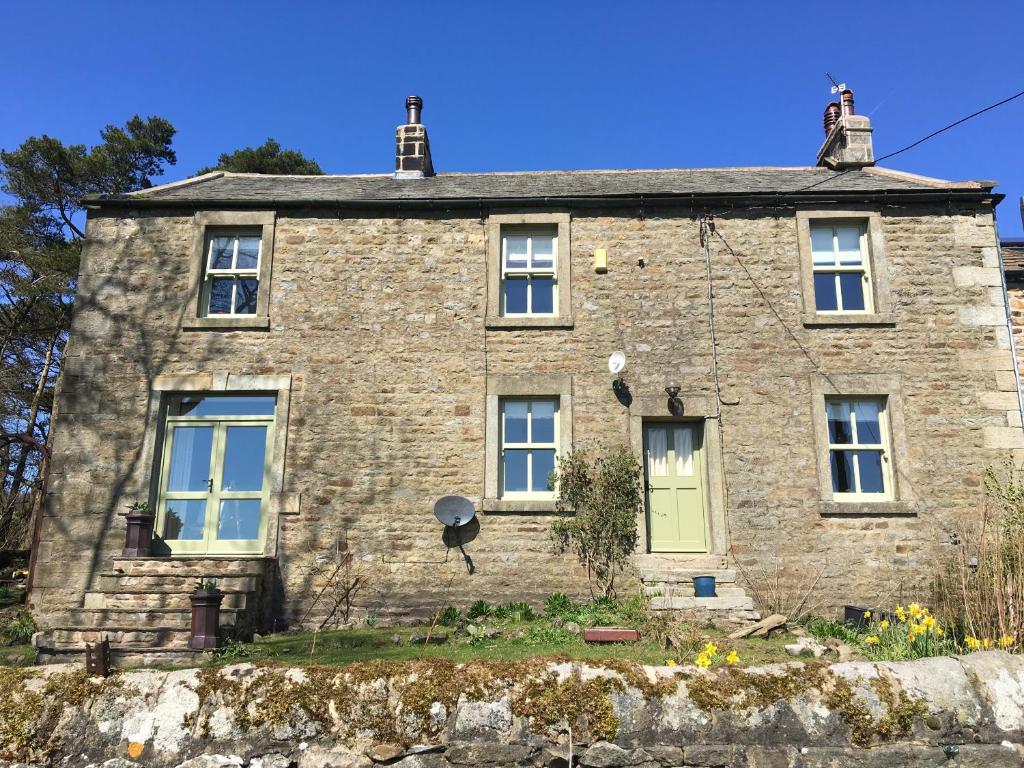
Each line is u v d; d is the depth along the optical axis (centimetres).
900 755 494
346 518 1013
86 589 984
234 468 1051
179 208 1126
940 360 1040
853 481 1029
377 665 511
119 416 1045
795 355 1051
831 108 1354
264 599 962
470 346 1068
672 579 949
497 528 1007
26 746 463
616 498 1002
